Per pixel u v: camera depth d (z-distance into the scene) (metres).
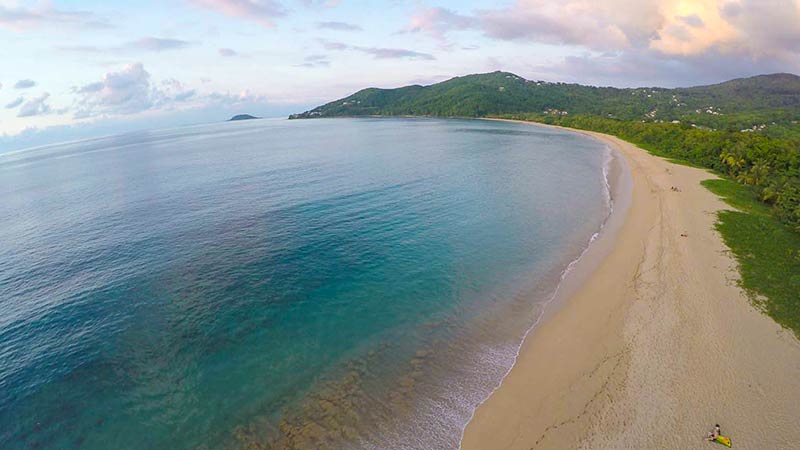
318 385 23.91
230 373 25.09
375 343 27.72
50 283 36.84
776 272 35.09
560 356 25.84
